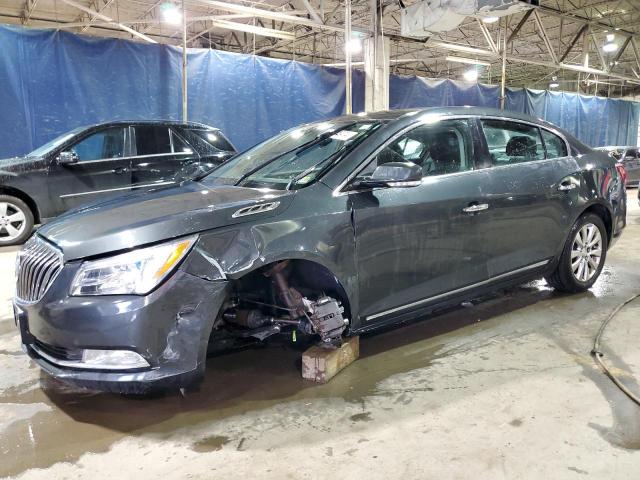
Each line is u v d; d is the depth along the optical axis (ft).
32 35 28.35
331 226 9.17
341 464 7.10
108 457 7.43
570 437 7.57
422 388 9.27
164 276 7.77
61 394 9.40
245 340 9.93
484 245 11.46
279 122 35.81
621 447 7.29
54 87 29.09
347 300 9.54
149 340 7.70
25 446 7.75
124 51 30.60
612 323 12.33
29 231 22.62
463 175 11.25
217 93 33.58
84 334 7.71
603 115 57.31
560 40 48.26
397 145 10.67
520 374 9.73
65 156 21.94
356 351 10.60
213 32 54.39
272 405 8.82
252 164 11.82
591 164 14.12
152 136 24.07
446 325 12.50
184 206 8.83
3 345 11.80
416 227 10.24
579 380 9.41
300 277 9.82
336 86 37.63
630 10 47.50
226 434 7.97
